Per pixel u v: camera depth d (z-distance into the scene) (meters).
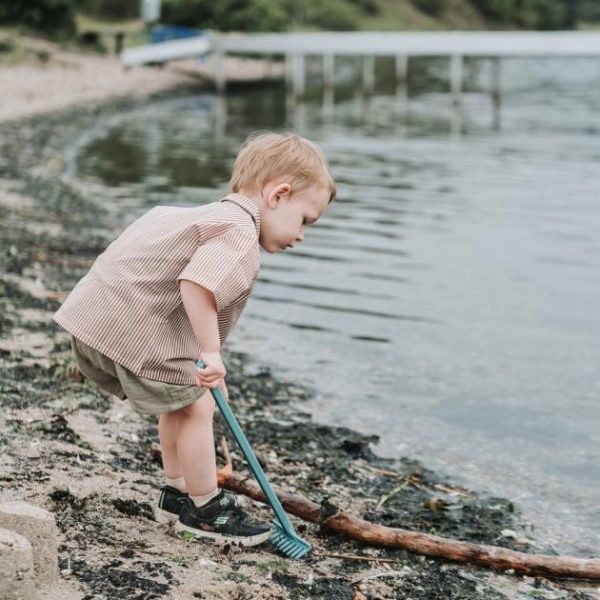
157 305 2.98
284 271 8.40
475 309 7.38
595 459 4.75
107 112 21.28
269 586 3.04
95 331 3.00
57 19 30.97
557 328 6.96
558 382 5.84
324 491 4.16
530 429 5.10
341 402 5.38
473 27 58.94
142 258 2.99
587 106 25.84
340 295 7.68
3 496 3.27
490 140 18.73
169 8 34.22
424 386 5.70
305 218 3.13
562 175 14.34
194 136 18.48
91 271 3.12
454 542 3.50
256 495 3.74
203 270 2.87
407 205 11.84
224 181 13.25
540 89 31.50
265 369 5.87
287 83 32.28
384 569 3.35
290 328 6.77
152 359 2.99
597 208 11.74
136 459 4.02
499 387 5.72
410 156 16.44
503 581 3.40
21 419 4.21
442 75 37.31
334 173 14.38
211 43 28.94
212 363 2.90
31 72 25.38
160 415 3.31
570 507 4.23
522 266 8.84
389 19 52.75
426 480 4.42
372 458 4.63
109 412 4.57
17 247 8.04
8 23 30.33
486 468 4.60
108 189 12.16
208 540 3.24
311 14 47.16
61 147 15.68
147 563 2.96
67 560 2.88
